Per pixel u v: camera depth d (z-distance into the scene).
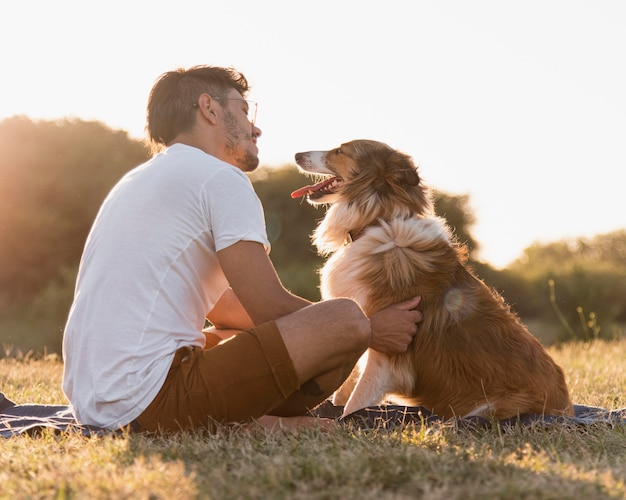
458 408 3.88
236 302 3.99
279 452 2.80
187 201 3.12
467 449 2.89
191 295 3.18
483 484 2.42
